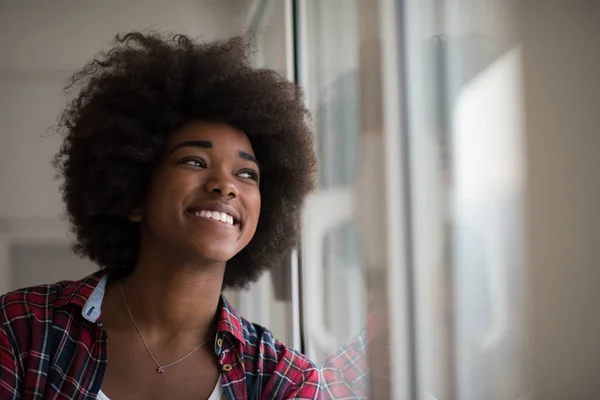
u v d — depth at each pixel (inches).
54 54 92.8
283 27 76.8
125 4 94.3
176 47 49.5
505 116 38.6
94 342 41.7
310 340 72.5
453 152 40.8
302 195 53.1
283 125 49.1
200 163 43.4
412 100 43.2
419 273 42.7
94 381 40.5
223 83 45.7
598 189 36.4
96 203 45.7
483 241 39.3
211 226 41.7
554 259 37.2
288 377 44.9
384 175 44.7
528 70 37.8
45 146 92.5
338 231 65.7
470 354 39.7
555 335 36.9
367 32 45.9
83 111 47.4
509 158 38.4
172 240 41.9
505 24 38.8
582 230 36.8
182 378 42.5
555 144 37.4
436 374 41.6
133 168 44.9
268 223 51.8
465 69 40.4
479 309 39.4
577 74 36.9
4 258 91.3
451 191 40.8
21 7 92.6
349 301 61.8
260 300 86.4
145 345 42.9
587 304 36.5
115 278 47.0
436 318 41.6
